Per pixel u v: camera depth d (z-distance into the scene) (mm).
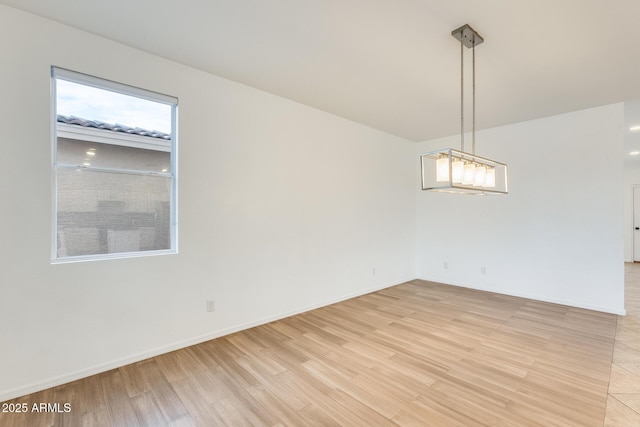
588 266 3988
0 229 2051
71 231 2377
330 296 4246
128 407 2004
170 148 2875
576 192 4062
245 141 3305
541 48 2496
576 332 3223
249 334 3193
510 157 4641
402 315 3783
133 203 2668
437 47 2514
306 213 3924
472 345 2926
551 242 4277
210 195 3043
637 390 2174
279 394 2148
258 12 2104
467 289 5051
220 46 2547
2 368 2055
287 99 3680
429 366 2529
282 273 3668
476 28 2242
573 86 3244
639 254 8227
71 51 2307
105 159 2533
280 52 2629
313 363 2580
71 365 2301
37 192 2186
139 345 2617
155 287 2707
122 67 2529
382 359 2650
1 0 2010
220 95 3104
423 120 4469
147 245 2740
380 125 4758
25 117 2143
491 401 2061
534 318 3652
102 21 2232
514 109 3965
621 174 3738
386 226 5188
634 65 2770
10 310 2080
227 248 3172
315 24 2234
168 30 2332
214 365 2543
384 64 2807
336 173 4316
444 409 1984
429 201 5688
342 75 3049
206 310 3025
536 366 2521
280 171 3629
